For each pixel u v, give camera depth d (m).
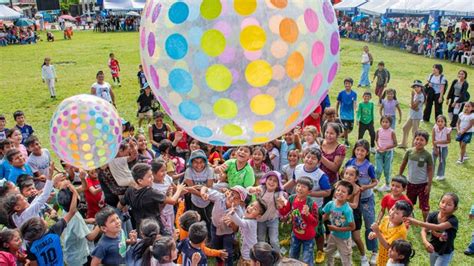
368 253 5.93
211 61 2.32
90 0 72.56
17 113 8.61
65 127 4.30
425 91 11.98
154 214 4.91
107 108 4.53
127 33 45.56
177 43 2.36
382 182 8.15
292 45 2.36
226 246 5.27
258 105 2.44
